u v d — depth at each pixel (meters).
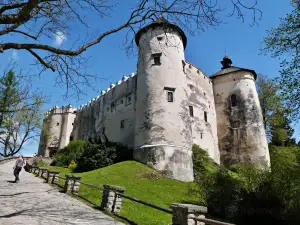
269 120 38.69
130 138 30.53
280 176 14.18
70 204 9.99
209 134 34.12
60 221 7.23
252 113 35.25
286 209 12.91
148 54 27.33
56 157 38.75
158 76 26.11
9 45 5.79
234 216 13.70
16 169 16.39
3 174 20.92
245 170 15.65
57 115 52.31
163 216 11.64
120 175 20.03
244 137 34.47
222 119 37.00
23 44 5.98
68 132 49.69
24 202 9.73
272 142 42.94
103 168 23.19
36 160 36.66
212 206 14.40
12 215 7.47
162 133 23.86
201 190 15.51
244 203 13.90
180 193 17.61
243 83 37.22
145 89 26.19
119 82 37.28
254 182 14.75
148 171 21.56
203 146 32.25
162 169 22.34
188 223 5.86
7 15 5.42
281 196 13.38
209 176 15.52
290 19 12.91
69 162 34.25
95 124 40.84
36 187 14.18
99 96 42.25
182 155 23.58
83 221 7.48
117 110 34.94
